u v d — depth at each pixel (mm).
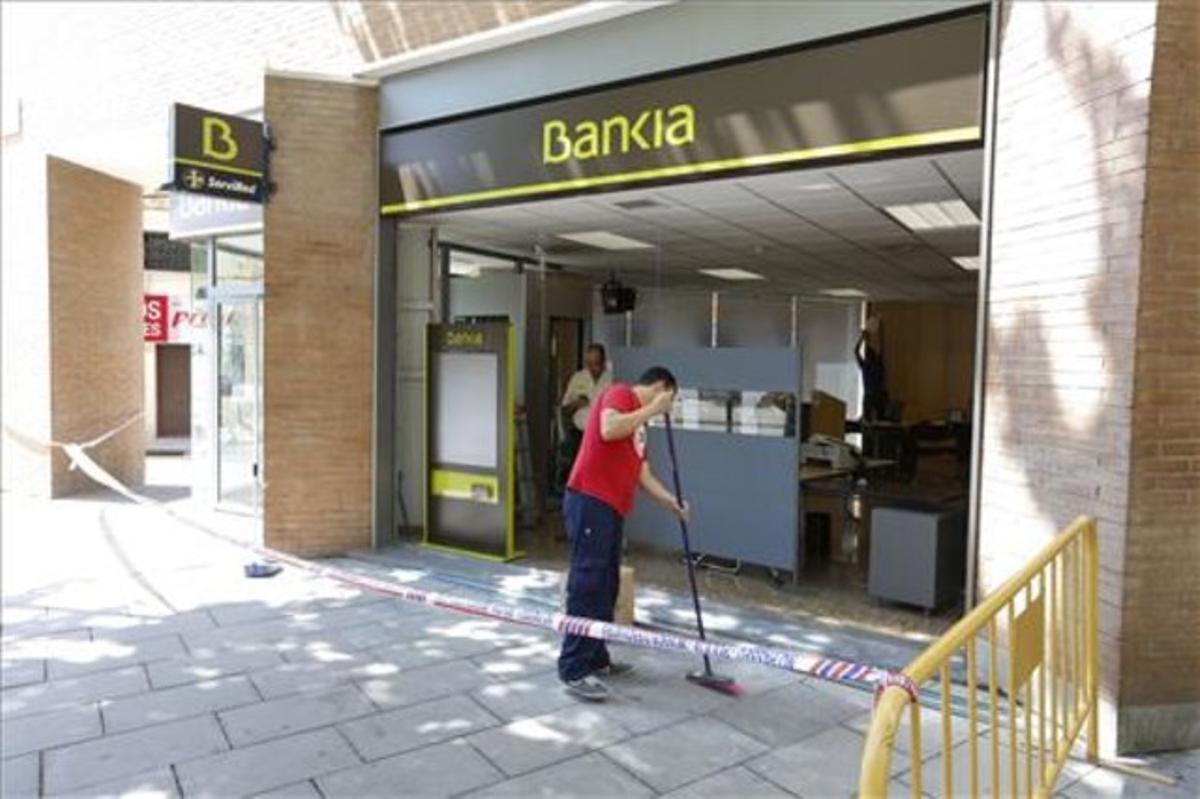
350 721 4012
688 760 3654
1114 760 3582
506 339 6824
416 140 6867
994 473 4387
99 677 4543
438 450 7242
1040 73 4051
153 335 15711
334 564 6793
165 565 6871
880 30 4723
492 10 6449
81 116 9484
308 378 6996
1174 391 3588
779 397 6141
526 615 3723
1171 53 3500
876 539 5684
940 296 15016
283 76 6836
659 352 6699
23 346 10148
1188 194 3555
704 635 4641
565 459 8492
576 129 5996
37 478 10055
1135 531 3580
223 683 4461
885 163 5121
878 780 1742
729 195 6312
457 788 3422
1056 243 3959
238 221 8383
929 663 2111
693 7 5387
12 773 3535
